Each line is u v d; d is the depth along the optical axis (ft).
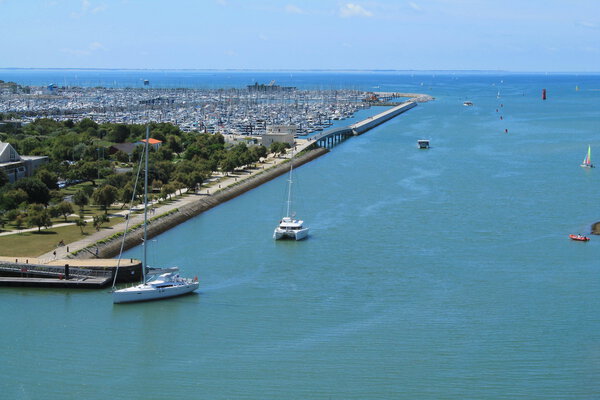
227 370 358.23
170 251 558.15
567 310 430.20
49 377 352.49
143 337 394.93
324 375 351.67
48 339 391.45
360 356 370.94
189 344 386.93
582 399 329.31
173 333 400.06
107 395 335.88
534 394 333.21
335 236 603.26
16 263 479.00
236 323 414.00
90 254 517.14
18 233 573.74
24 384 345.51
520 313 425.28
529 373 351.87
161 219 641.81
